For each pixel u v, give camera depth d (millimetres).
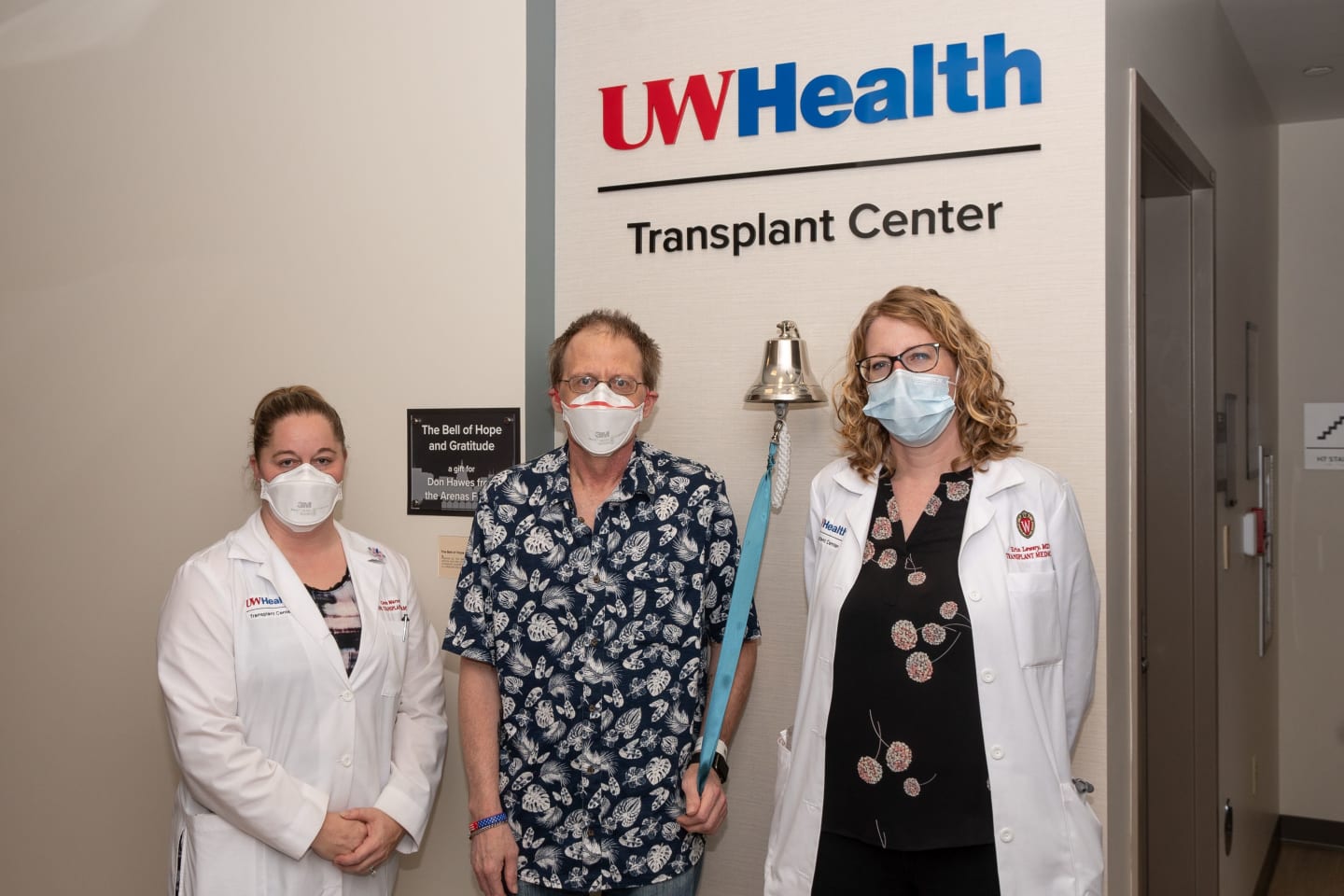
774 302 2182
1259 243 3867
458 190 2365
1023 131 1959
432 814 2369
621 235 2332
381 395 2445
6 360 2799
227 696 1818
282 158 2531
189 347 2623
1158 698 2904
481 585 1899
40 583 2775
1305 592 4355
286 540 1949
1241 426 3426
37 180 2764
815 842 1687
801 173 2150
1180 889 2912
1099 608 1771
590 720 1813
